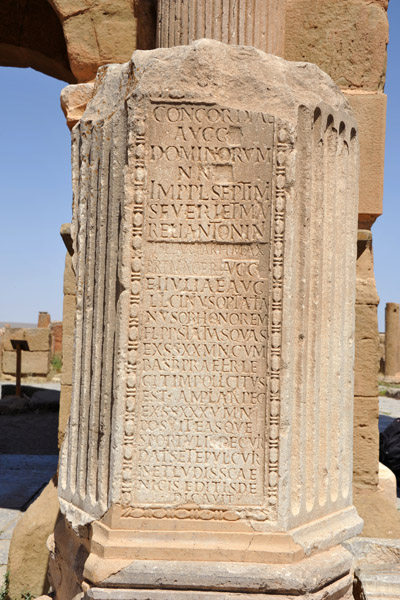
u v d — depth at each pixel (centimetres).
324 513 346
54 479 490
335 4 498
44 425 1143
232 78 325
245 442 322
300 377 329
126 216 320
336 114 348
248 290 323
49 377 1731
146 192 321
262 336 323
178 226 323
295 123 323
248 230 323
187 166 323
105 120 338
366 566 396
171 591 307
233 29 419
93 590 305
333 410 355
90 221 344
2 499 644
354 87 498
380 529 450
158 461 321
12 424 1135
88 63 523
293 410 329
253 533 318
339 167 355
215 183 323
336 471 355
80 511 338
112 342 327
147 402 322
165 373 322
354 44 497
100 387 334
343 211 357
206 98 322
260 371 323
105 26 520
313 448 338
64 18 522
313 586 309
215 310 323
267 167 322
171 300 322
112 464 320
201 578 306
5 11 801
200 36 421
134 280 320
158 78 322
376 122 489
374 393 492
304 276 329
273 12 430
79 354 350
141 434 321
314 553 328
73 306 509
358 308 495
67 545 359
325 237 347
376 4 498
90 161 346
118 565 307
